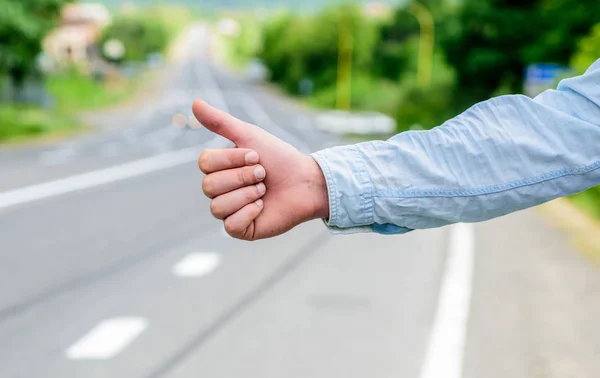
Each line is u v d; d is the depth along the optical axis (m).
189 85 117.00
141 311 6.74
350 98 80.38
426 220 1.61
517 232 11.89
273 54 127.12
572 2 30.97
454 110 44.97
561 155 1.56
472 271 8.64
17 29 37.00
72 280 7.98
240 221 1.55
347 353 5.61
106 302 7.05
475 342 5.88
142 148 30.12
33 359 5.41
